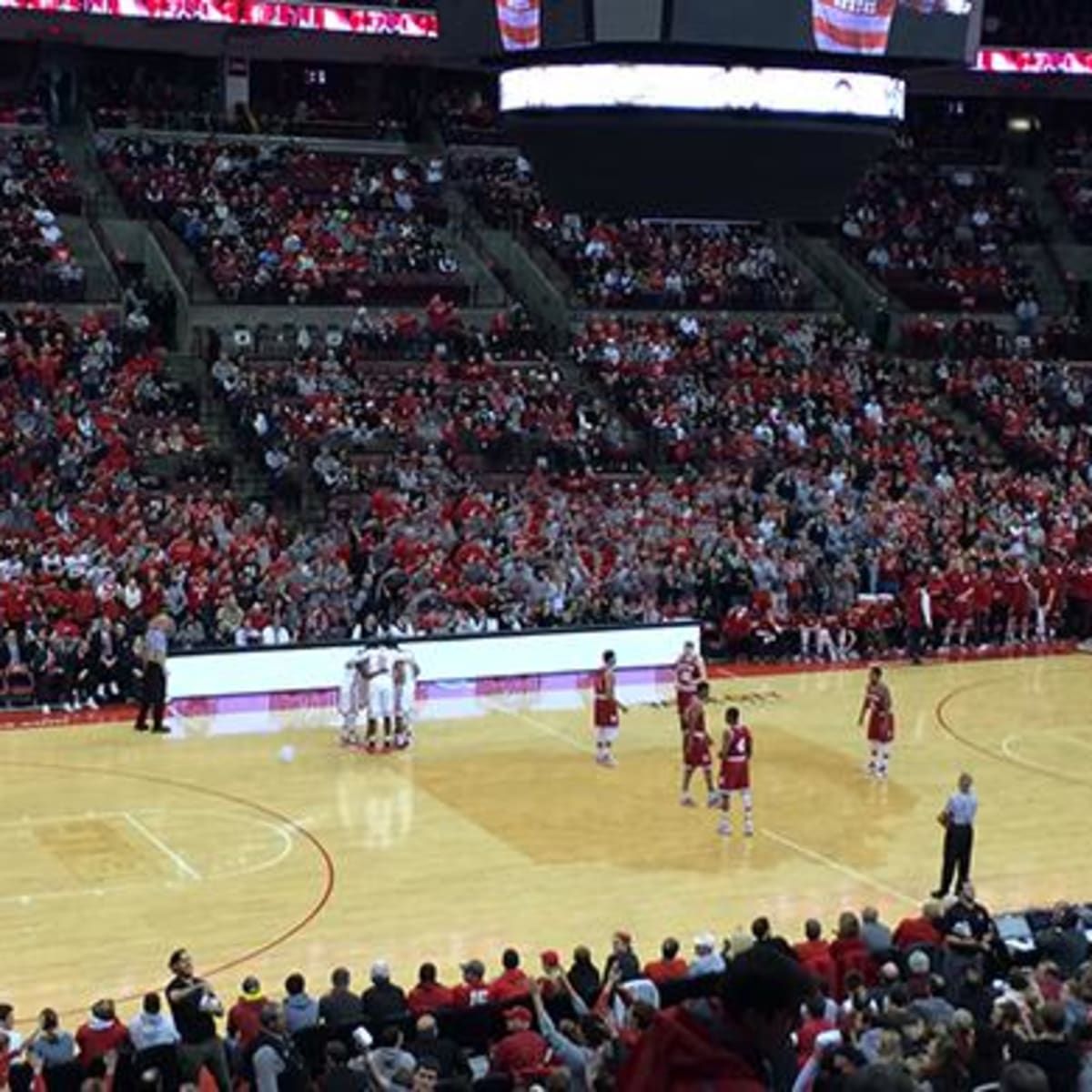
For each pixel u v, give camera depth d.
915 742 27.92
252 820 23.06
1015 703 30.69
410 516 34.09
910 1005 13.12
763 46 12.76
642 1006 11.70
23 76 46.88
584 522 34.72
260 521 33.09
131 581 29.78
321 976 17.95
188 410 37.69
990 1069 10.93
